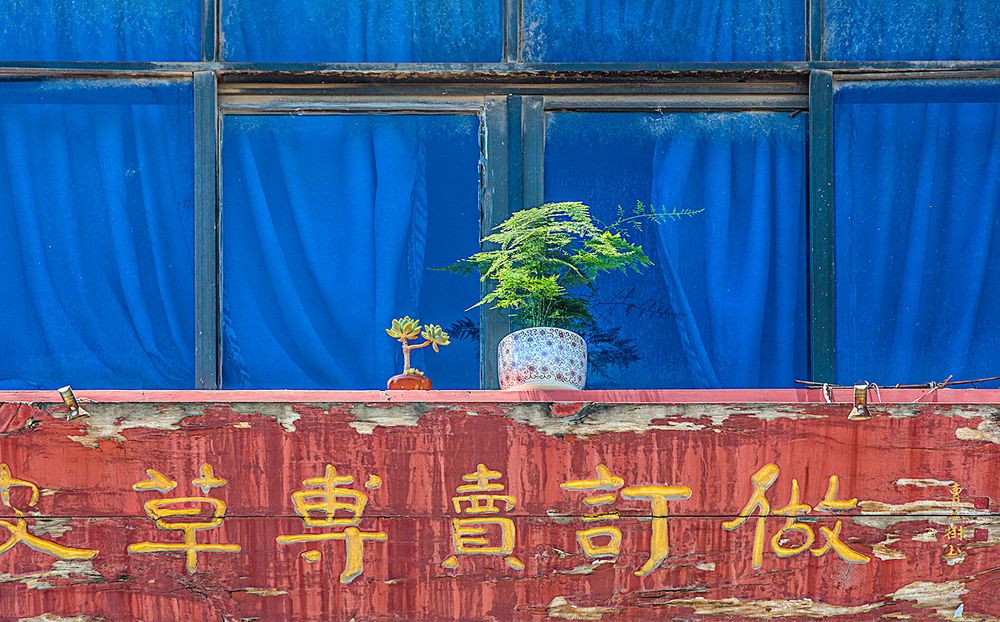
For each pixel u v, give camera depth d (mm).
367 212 9461
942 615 7531
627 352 9328
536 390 7668
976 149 9516
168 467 7535
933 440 7613
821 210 9383
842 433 7605
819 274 9328
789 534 7547
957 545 7551
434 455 7551
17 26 9469
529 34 9562
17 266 9273
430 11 9547
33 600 7449
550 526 7520
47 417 7551
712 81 9570
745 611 7504
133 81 9461
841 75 9547
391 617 7465
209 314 9219
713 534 7535
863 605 7512
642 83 9578
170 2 9523
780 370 9320
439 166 9516
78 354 9188
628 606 7484
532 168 9500
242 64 9438
